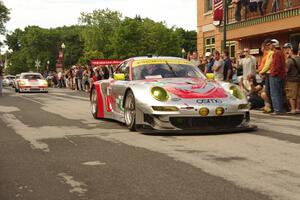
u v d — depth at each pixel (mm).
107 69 23031
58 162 5520
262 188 4250
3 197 4176
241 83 12500
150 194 4145
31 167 5293
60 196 4164
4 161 5641
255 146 6277
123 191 4262
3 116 11234
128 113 8180
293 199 3914
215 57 13305
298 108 10750
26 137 7500
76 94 24359
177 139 6949
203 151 5988
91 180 4672
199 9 26594
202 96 7363
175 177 4703
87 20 87875
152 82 7984
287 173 4777
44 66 117750
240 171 4895
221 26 21516
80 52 119938
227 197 4000
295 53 10625
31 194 4250
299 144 6402
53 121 9844
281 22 17516
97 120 9953
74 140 7090
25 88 27609
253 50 20781
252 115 10461
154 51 71000
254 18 19250
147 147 6355
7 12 50219
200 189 4262
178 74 8648
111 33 86438
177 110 7102
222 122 7301
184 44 93812
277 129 7883
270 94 10758
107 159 5625
